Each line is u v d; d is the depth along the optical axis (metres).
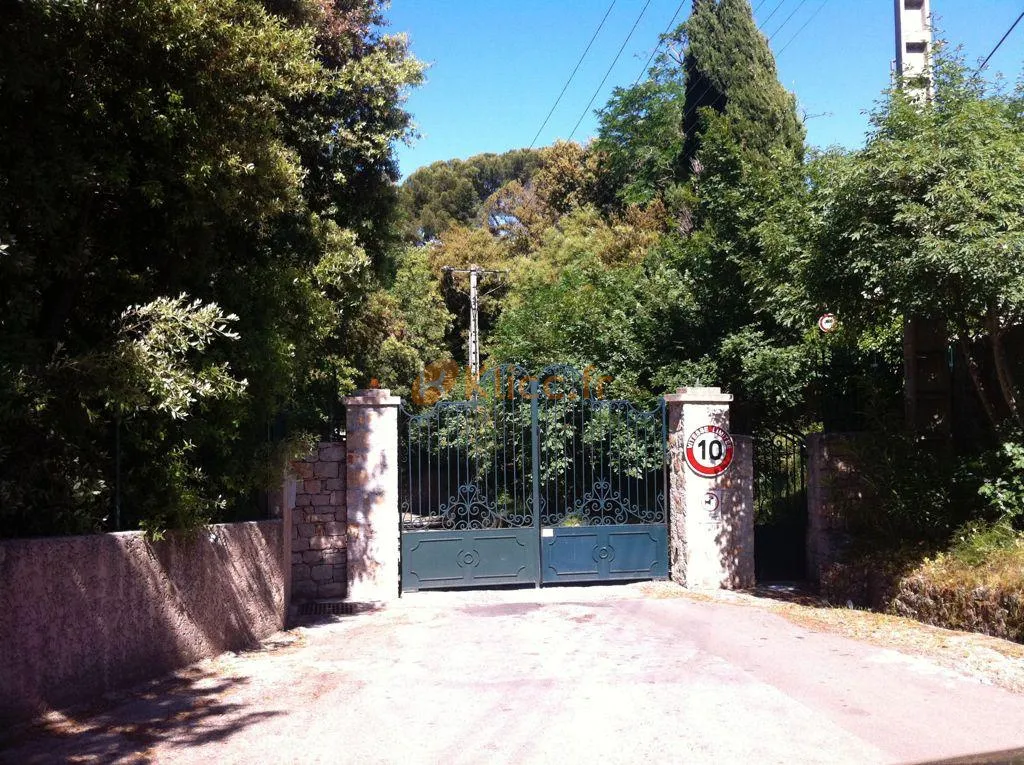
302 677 6.89
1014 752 4.96
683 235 20.94
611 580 11.76
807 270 9.39
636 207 31.70
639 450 12.50
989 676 6.59
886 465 10.12
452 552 11.29
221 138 7.31
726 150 14.00
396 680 6.77
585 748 5.07
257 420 8.39
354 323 14.38
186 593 7.20
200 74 6.96
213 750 5.11
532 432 11.75
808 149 10.34
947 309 8.55
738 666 7.07
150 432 6.95
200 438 7.33
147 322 6.38
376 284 14.00
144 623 6.66
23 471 5.92
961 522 9.40
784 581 11.90
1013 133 8.70
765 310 12.03
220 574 7.79
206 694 6.36
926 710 5.78
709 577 11.32
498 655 7.66
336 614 10.07
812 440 11.48
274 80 7.57
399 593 11.10
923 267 8.02
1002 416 10.06
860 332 10.37
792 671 6.87
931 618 8.51
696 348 14.10
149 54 6.77
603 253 29.72
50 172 6.21
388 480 10.97
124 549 6.46
